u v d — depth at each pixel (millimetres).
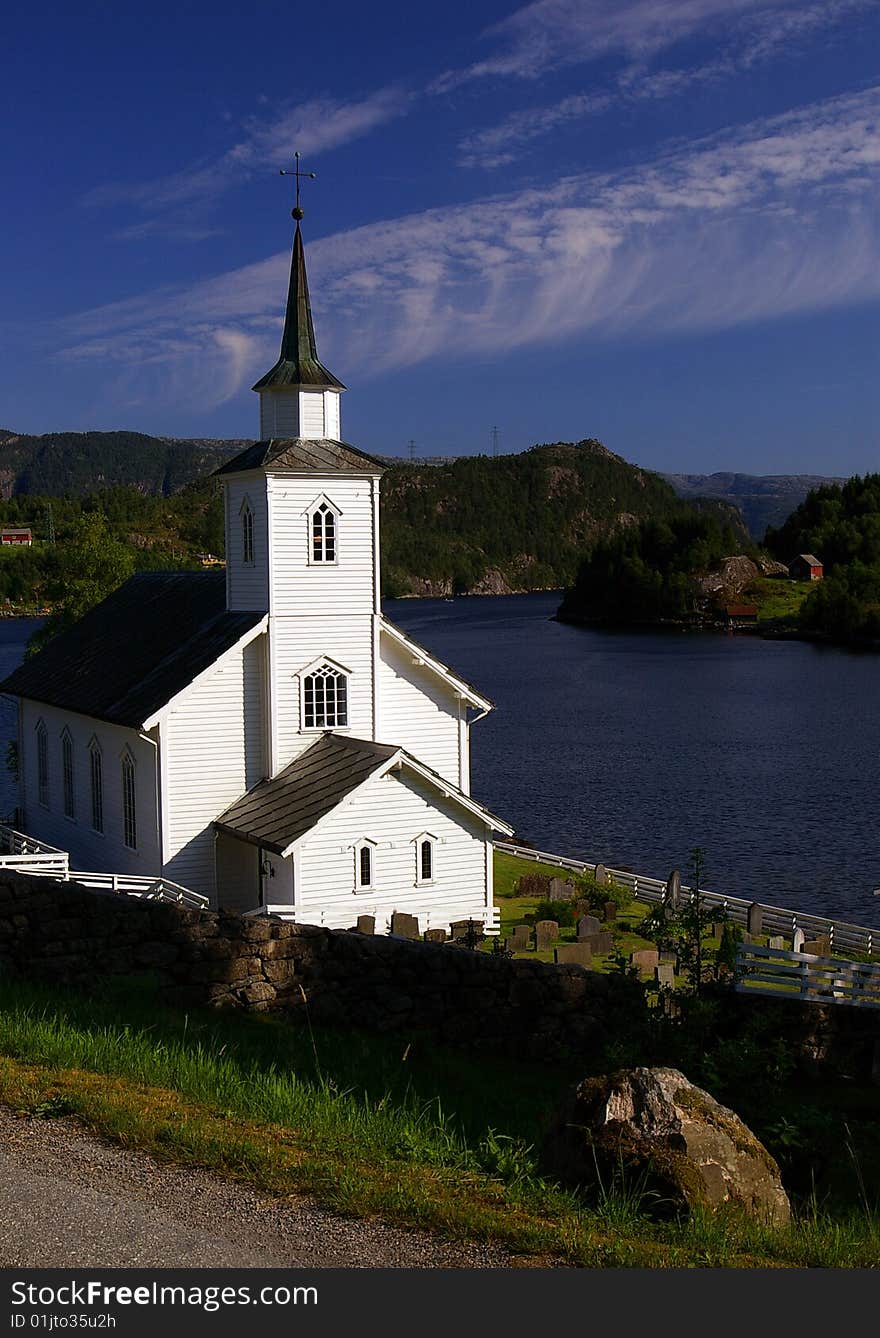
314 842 30797
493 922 33531
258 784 34281
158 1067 12977
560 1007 18453
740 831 60750
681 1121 10781
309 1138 11250
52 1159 10359
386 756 31703
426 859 32531
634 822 63125
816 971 21156
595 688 128500
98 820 37594
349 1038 17266
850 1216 11664
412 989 18188
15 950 17016
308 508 34531
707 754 84625
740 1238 9898
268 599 34094
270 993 17766
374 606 35594
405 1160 10992
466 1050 18047
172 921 17562
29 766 43562
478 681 136375
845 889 49875
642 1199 10305
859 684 129375
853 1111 16609
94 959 17266
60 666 42250
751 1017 18281
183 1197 9750
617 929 36906
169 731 33094
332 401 35875
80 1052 13203
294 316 35875
